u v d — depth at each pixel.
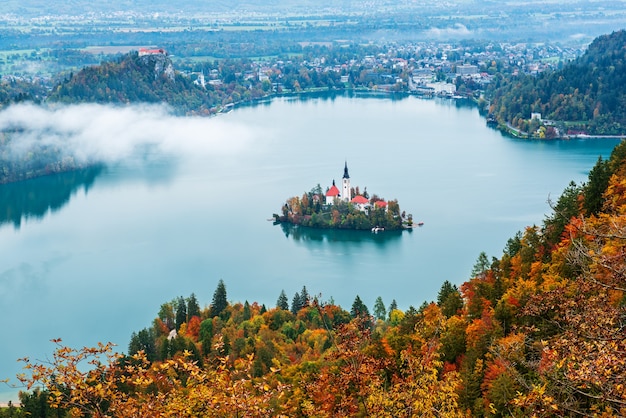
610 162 155.88
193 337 188.75
